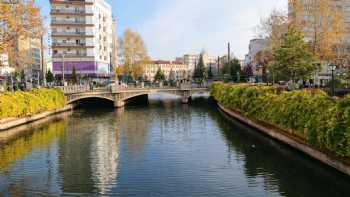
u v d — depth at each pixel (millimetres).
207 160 21672
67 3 81062
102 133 32375
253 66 115375
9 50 38875
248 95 35750
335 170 17484
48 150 25031
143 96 75125
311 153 20234
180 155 23109
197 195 15539
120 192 16016
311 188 16172
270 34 52812
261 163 20625
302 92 23969
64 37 81688
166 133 32094
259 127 31578
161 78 139000
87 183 17391
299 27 45969
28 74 86625
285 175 18219
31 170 19828
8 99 34625
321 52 45344
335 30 45375
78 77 78500
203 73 112812
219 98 52875
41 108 42906
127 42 87000
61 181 17750
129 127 36250
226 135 30281
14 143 27594
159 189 16359
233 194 15602
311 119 20031
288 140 23984
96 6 86000
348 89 36188
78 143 27594
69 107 55219
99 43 88625
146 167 20234
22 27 38312
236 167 19938
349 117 16500
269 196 15297
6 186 17062
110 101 64312
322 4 44812
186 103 68000
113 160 21938
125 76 91312
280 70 42500
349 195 15211
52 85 62000
